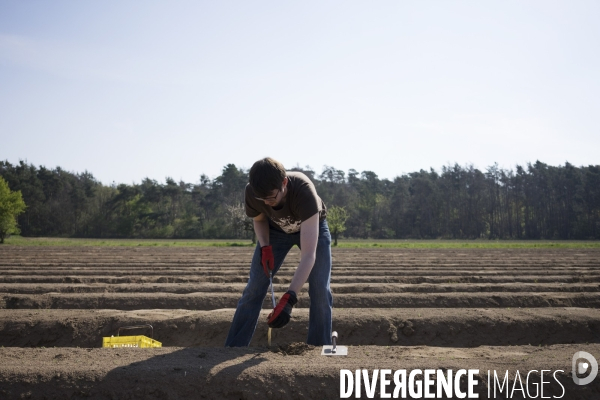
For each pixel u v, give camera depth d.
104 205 78.44
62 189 80.81
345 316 6.90
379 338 6.66
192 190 82.62
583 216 75.44
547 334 6.66
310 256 3.64
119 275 14.66
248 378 3.37
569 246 41.84
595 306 8.94
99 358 3.83
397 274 14.73
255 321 4.38
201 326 6.80
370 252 30.77
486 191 79.94
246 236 69.88
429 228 79.00
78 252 29.20
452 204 79.88
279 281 11.98
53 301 8.70
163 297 8.84
